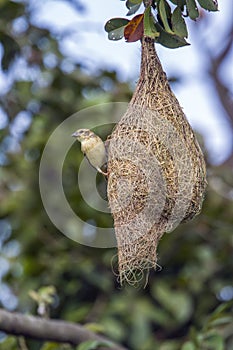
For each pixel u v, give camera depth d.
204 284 15.09
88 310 14.53
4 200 14.75
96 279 14.49
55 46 15.38
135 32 7.66
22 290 14.50
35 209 14.67
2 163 15.07
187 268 14.92
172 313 14.38
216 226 15.05
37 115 15.27
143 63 8.62
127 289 14.62
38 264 14.59
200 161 8.61
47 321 11.63
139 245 8.30
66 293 14.84
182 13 7.47
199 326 14.89
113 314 14.52
